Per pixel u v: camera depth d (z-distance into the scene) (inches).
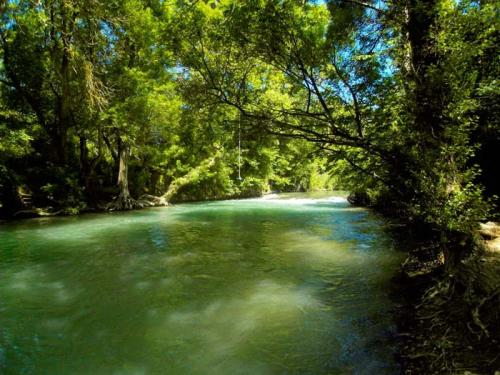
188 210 790.5
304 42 203.2
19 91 684.1
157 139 944.3
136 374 139.7
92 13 574.9
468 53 157.2
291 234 447.8
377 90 208.2
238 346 159.9
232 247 372.5
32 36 644.7
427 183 172.1
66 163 744.3
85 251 360.5
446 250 182.4
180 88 259.8
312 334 169.2
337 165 290.0
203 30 219.9
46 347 161.8
